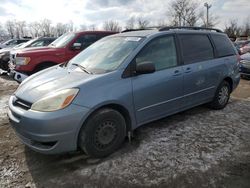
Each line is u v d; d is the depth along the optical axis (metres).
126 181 2.96
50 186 2.92
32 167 3.29
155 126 4.50
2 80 9.46
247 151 3.61
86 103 3.14
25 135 3.13
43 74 3.98
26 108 3.20
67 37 8.22
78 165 3.31
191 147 3.72
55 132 2.98
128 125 3.72
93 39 8.19
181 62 4.35
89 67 3.84
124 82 3.52
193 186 2.86
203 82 4.77
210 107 5.42
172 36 4.34
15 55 7.35
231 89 5.63
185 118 4.89
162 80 3.97
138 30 4.62
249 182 2.91
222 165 3.25
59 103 3.03
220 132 4.25
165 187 2.85
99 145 3.38
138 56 3.75
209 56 4.96
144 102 3.78
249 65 8.78
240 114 5.16
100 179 3.01
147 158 3.43
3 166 3.31
